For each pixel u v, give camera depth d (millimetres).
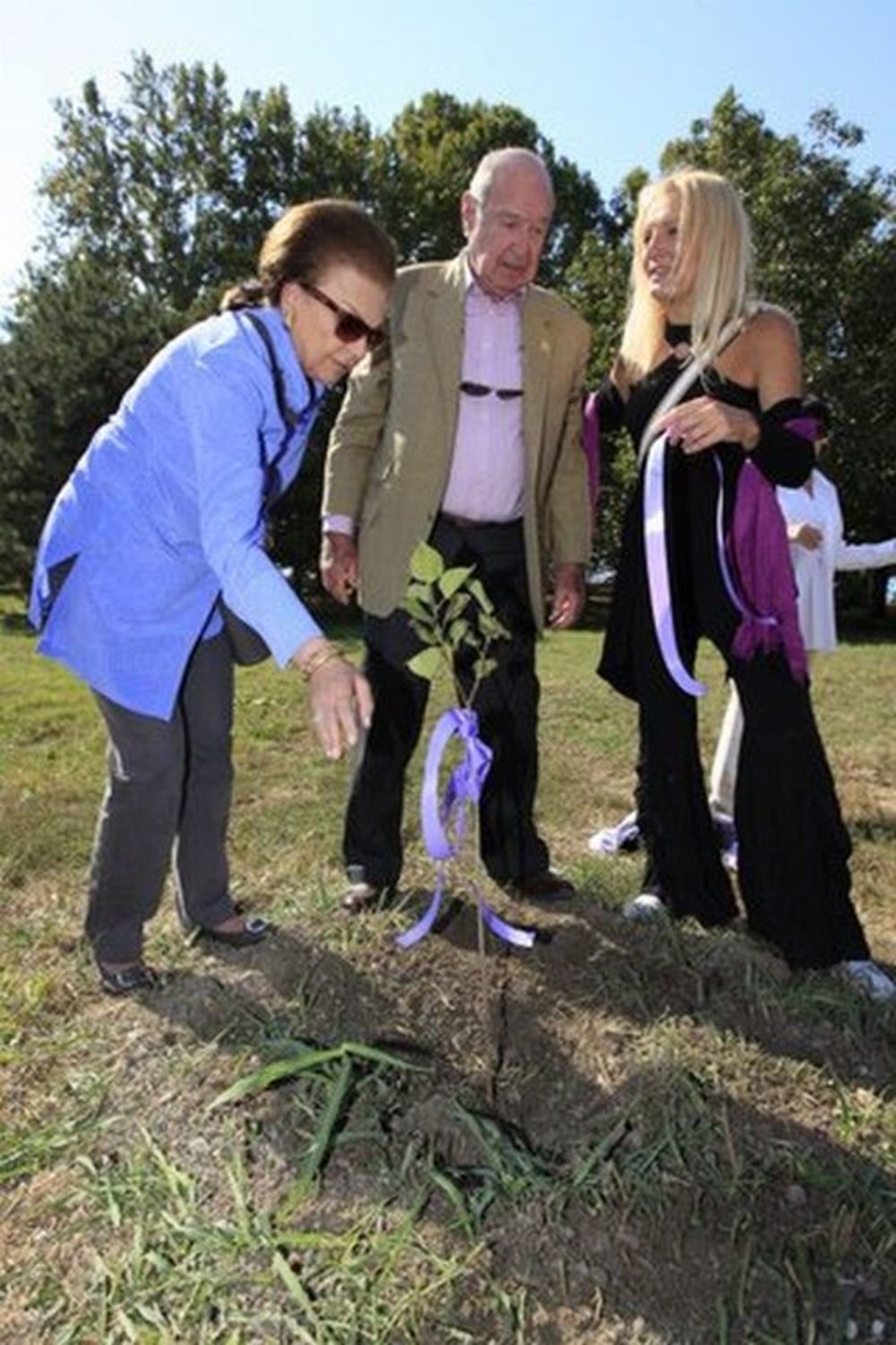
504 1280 2117
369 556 3299
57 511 2783
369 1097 2496
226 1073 2600
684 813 3334
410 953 3012
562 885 3500
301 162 27438
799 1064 2670
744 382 2992
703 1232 2203
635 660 3348
